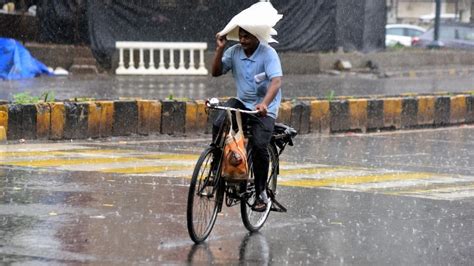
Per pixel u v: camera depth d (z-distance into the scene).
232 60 16.88
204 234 16.44
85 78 52.47
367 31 64.56
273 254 15.86
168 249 15.80
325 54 61.88
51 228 17.06
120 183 22.39
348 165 27.50
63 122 31.31
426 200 21.75
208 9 57.00
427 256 16.05
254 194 17.22
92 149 29.06
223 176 16.33
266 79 16.64
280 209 17.92
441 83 59.03
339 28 62.34
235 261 15.25
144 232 17.05
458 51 75.50
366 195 22.22
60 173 23.61
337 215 19.61
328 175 25.28
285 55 60.12
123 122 32.91
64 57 55.03
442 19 101.75
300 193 22.16
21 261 14.57
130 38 55.75
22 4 56.28
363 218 19.36
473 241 17.38
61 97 39.62
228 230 17.62
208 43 57.22
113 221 17.92
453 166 28.12
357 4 63.38
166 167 25.36
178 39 56.66
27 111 30.50
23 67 52.12
